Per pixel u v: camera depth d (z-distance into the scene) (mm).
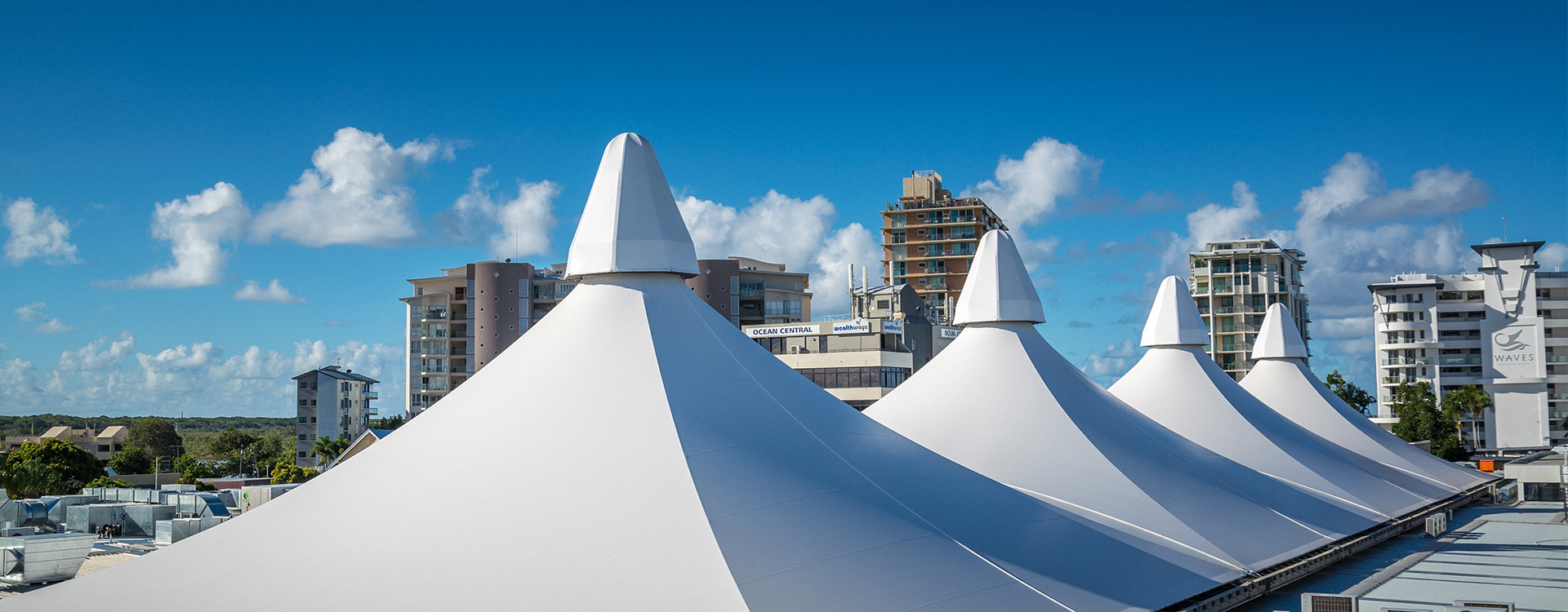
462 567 17531
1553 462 54562
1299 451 41219
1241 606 25422
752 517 18344
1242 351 108688
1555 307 101938
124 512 37844
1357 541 33531
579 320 22719
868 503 20344
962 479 23203
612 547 17438
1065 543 22656
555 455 19484
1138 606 21391
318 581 17969
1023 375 33062
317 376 116312
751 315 105812
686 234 24156
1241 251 110062
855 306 83688
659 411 20234
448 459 20016
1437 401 96938
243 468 113000
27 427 177000
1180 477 31109
